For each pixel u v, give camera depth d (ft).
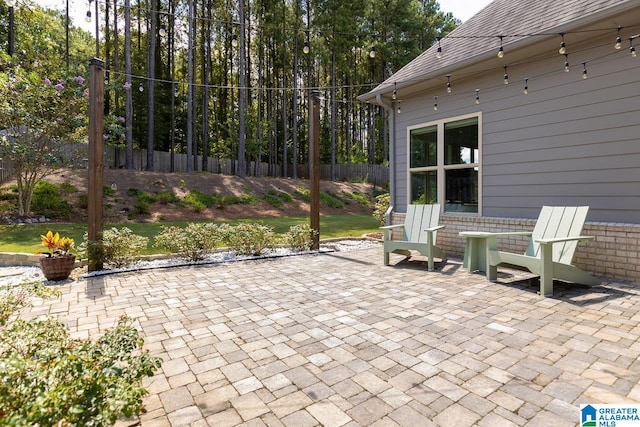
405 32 76.89
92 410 4.11
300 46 70.33
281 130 88.53
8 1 15.71
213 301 11.65
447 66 17.49
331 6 68.03
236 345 8.27
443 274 15.33
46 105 28.58
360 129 101.30
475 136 18.39
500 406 5.79
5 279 14.88
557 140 15.25
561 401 5.90
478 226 18.17
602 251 13.82
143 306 11.16
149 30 60.90
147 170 53.47
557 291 12.21
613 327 8.93
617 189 13.58
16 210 30.55
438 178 20.31
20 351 5.15
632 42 13.16
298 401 6.02
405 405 5.85
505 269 16.02
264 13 67.51
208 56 67.21
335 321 9.74
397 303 11.25
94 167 15.89
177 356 7.73
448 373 6.85
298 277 15.02
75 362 4.39
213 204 45.14
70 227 27.68
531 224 15.85
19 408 3.82
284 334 8.88
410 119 21.88
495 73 17.38
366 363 7.31
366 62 81.56
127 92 50.85
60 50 58.59
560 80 15.10
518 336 8.51
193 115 65.57
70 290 13.02
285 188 58.95
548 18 15.70
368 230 32.27
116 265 16.83
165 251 19.95
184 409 5.84
